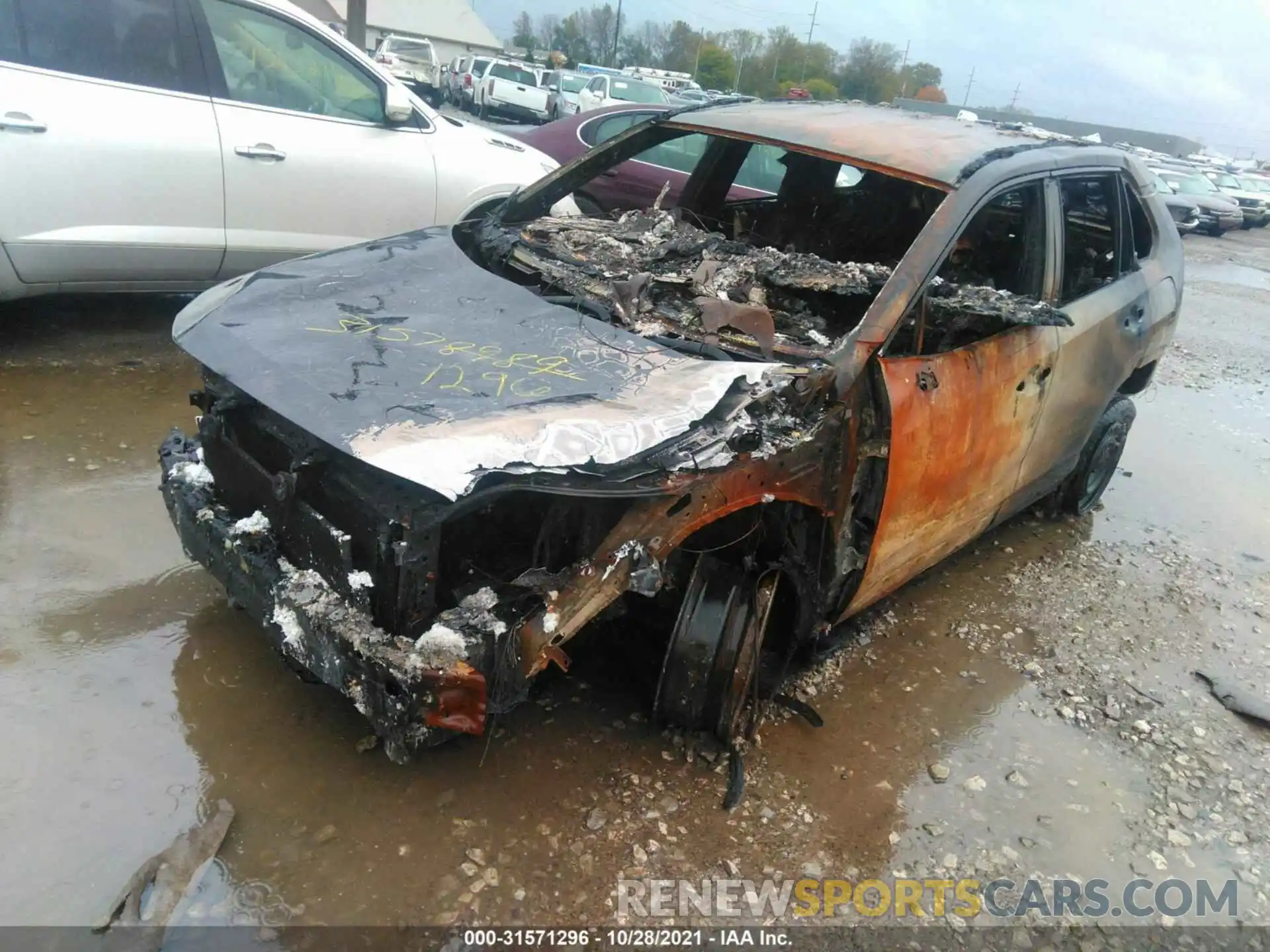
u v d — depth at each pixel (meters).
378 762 2.48
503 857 2.25
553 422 2.13
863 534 2.79
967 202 2.95
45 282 4.28
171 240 4.45
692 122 3.70
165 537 3.32
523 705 2.76
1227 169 39.75
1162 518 4.98
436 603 2.16
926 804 2.67
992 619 3.73
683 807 2.49
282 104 4.78
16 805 2.19
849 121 3.55
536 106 21.83
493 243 3.39
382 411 2.13
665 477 2.11
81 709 2.51
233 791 2.33
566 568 2.21
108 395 4.30
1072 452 4.00
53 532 3.23
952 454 2.93
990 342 3.08
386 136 5.14
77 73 4.14
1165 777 2.92
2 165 3.94
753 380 2.41
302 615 2.12
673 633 2.52
